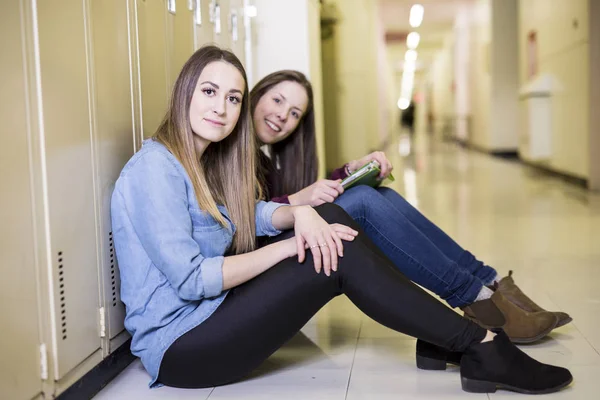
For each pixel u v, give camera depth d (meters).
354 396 1.91
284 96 2.40
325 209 1.99
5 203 1.49
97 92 1.99
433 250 2.09
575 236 4.64
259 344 1.86
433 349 2.11
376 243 2.12
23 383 1.57
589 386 1.93
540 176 9.37
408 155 15.62
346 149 10.19
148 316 1.89
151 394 1.96
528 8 10.63
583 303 2.93
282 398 1.91
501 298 2.26
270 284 1.84
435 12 18.52
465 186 8.27
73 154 1.83
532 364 1.88
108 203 2.06
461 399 1.85
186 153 1.90
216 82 1.88
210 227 1.94
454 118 22.89
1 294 1.47
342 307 3.00
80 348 1.86
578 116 7.80
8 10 1.53
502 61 14.05
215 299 1.87
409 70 36.59
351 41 10.09
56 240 1.73
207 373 1.89
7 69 1.52
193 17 2.91
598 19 7.20
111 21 2.09
